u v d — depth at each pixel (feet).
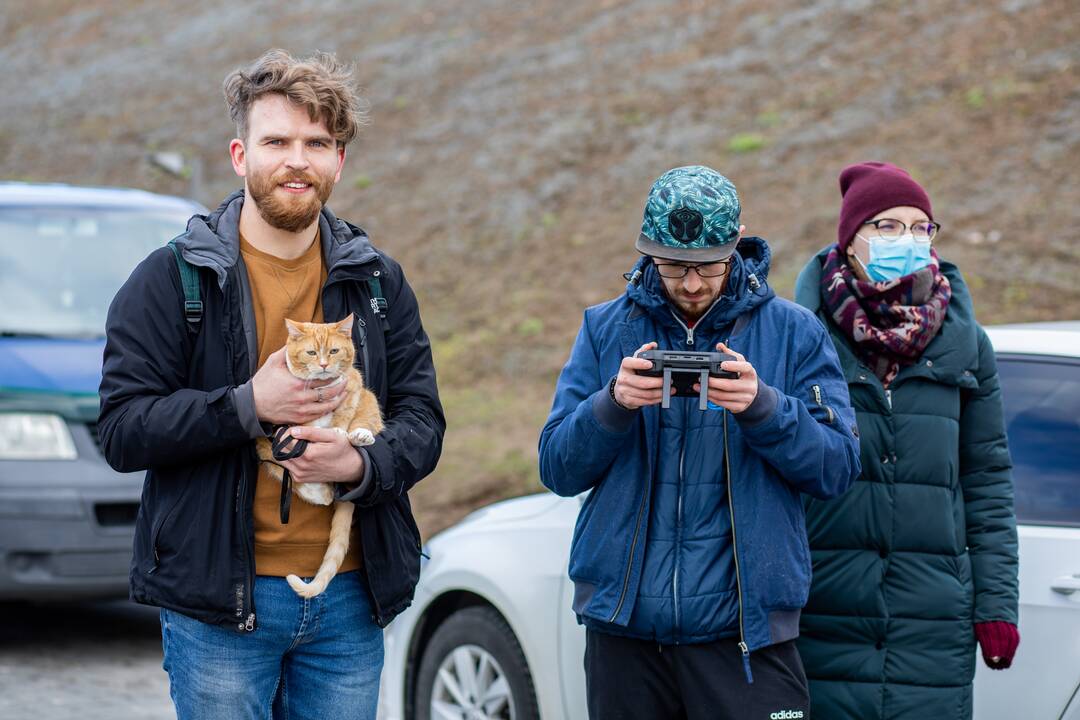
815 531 11.32
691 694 10.23
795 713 10.16
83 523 19.92
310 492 9.57
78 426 20.35
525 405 35.83
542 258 45.91
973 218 38.68
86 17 102.17
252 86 9.65
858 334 11.48
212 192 63.67
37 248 23.16
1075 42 46.70
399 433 9.90
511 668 14.93
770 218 41.96
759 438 9.89
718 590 10.15
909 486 11.27
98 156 72.13
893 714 11.16
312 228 10.11
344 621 9.98
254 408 9.15
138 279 9.65
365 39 75.46
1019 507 12.91
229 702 9.59
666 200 10.11
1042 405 13.41
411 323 10.58
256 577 9.59
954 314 11.69
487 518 16.10
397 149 59.72
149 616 24.48
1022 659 12.24
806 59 53.62
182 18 94.73
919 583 11.20
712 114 51.67
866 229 11.92
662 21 63.67
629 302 11.01
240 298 9.73
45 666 20.62
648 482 10.37
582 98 57.77
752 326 10.66
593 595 10.50
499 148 56.03
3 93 89.92
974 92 45.80
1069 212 37.58
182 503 9.40
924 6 54.54
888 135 45.09
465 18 73.82
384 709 18.95
